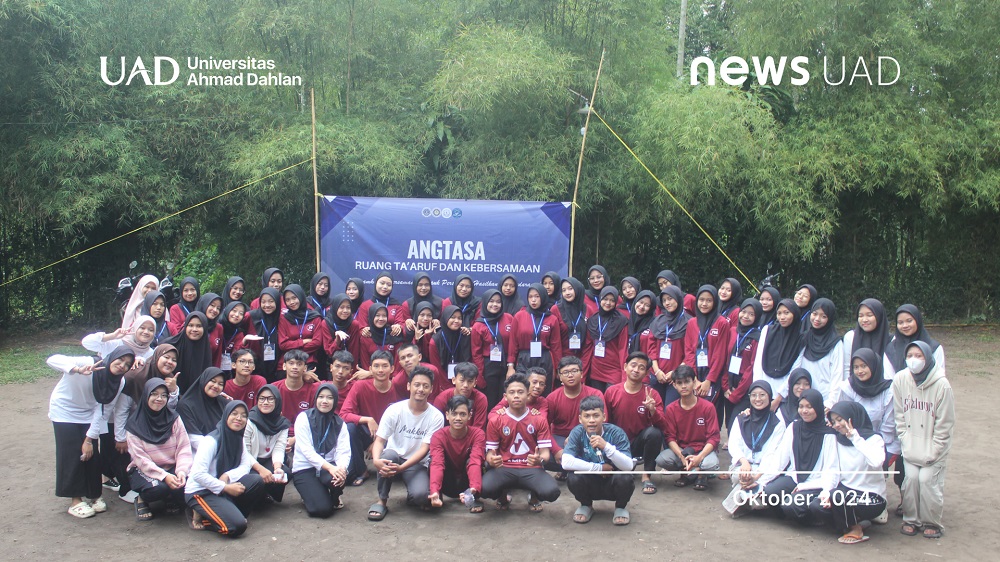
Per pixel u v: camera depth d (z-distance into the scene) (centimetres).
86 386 518
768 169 1094
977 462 654
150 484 509
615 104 1091
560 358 691
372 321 703
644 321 711
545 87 1003
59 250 1220
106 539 488
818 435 510
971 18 1199
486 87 970
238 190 1119
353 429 588
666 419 601
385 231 870
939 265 1365
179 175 1123
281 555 466
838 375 583
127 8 1102
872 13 1156
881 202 1285
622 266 1247
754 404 545
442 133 1098
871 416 530
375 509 526
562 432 594
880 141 1143
